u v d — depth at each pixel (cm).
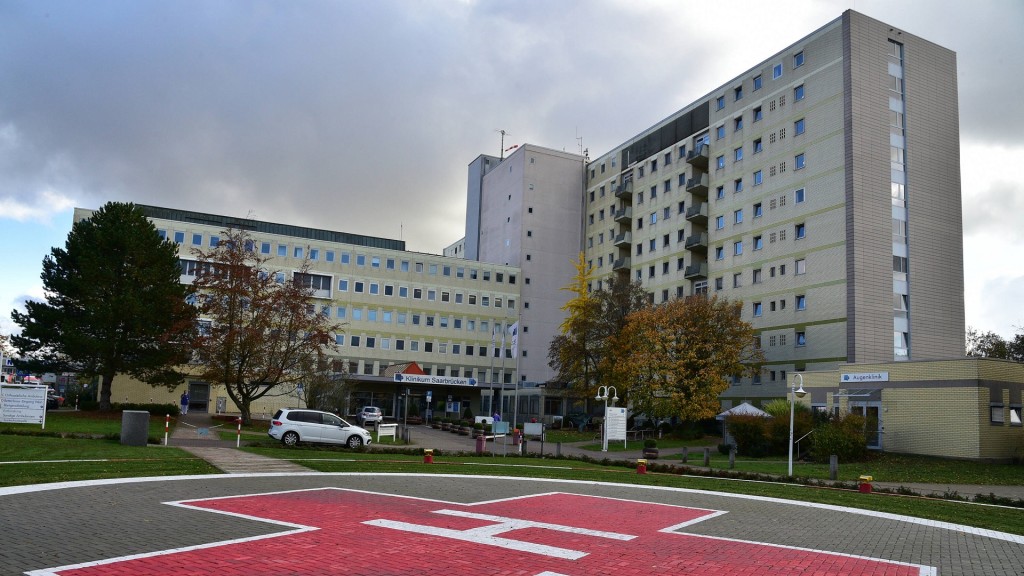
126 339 4347
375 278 7956
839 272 5328
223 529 1070
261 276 4544
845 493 1995
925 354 5375
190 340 4234
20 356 5000
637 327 5222
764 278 6084
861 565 980
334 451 2844
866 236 5272
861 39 5516
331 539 1027
